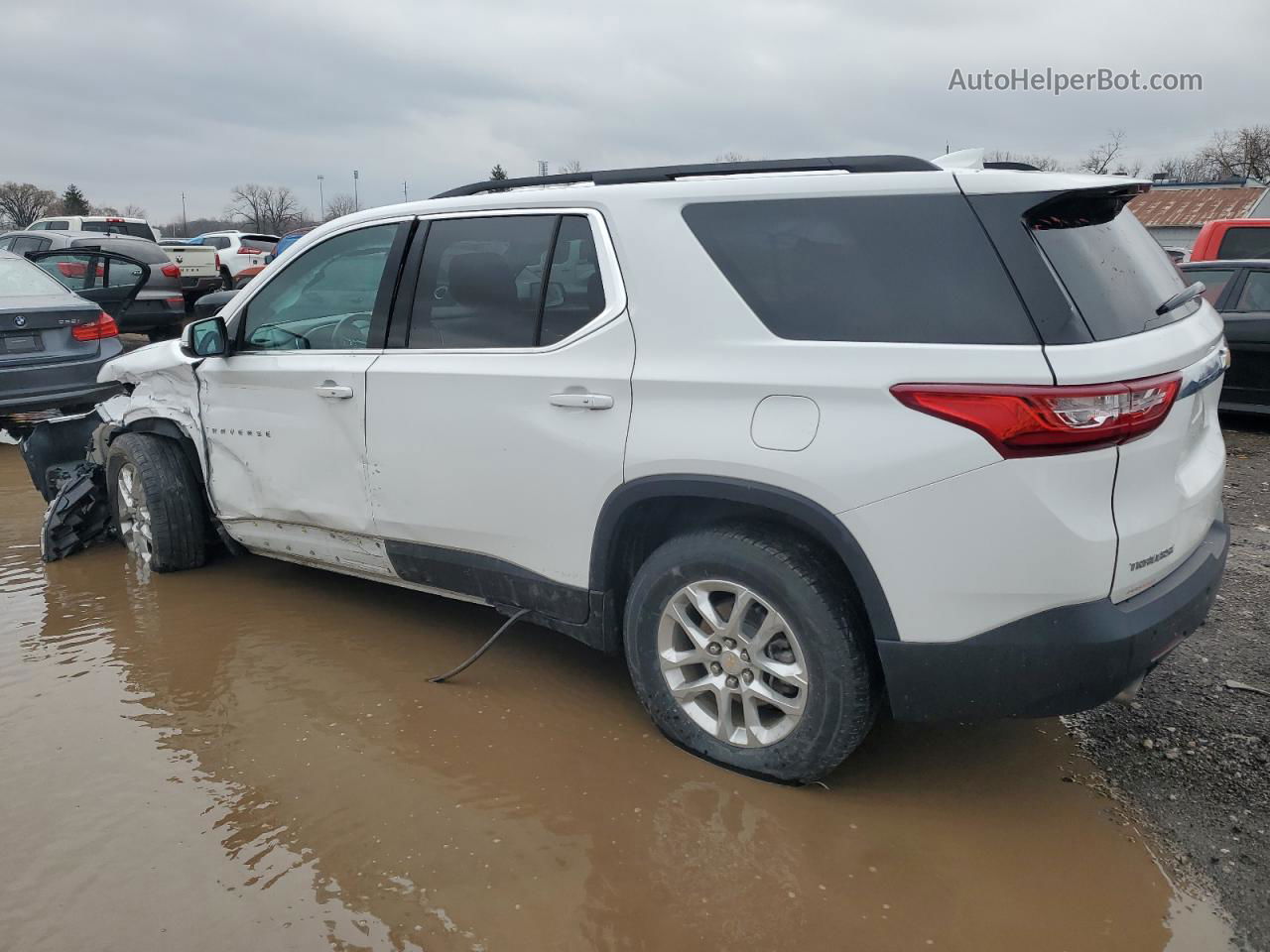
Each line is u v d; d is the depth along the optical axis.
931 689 2.54
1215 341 2.85
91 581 4.58
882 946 2.19
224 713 3.27
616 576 3.12
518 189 3.43
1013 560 2.37
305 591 4.44
